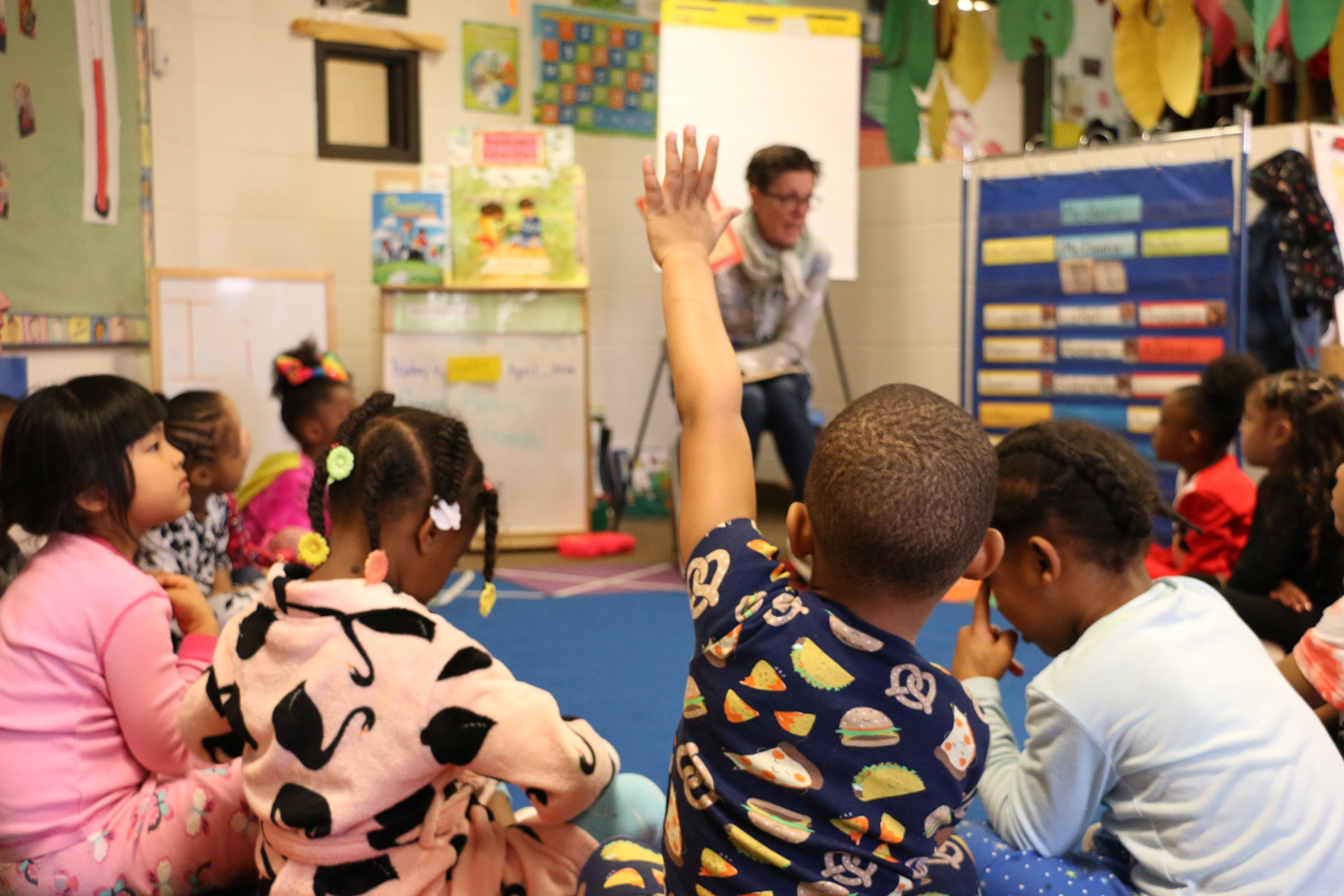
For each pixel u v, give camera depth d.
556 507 4.41
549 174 4.35
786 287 3.74
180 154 4.21
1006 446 1.26
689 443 1.06
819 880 0.88
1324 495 2.17
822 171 4.31
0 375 2.95
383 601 1.13
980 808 1.83
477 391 4.34
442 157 4.83
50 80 3.29
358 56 4.64
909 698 0.90
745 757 0.91
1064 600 1.22
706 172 1.15
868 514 0.87
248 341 3.99
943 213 4.52
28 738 1.38
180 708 1.27
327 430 2.95
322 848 1.11
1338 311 4.01
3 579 1.61
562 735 1.17
